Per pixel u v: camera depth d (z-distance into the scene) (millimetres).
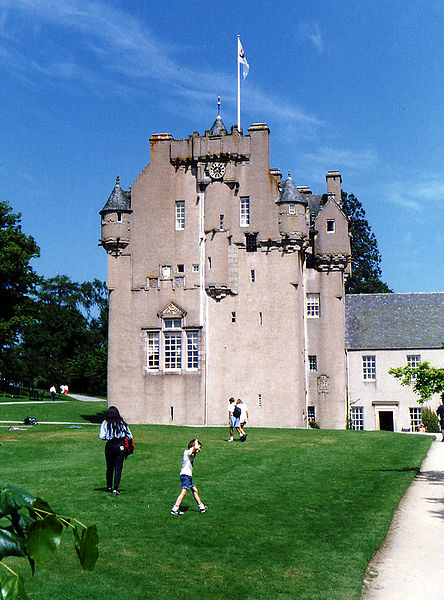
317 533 19047
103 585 14289
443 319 68000
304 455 34594
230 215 60906
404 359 65750
